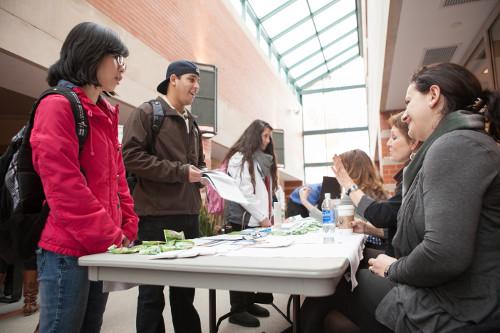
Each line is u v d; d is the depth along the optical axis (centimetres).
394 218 161
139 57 457
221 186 153
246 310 237
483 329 79
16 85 360
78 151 107
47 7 316
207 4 693
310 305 128
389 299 95
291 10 1080
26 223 102
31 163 103
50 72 118
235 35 845
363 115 1476
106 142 120
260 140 250
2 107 556
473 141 85
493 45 336
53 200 96
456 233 79
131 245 137
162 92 199
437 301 85
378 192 227
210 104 534
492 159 83
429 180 87
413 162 105
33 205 103
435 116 106
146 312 154
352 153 237
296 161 1378
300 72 1461
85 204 100
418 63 438
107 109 127
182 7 587
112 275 96
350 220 190
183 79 188
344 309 116
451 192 82
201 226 413
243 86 876
